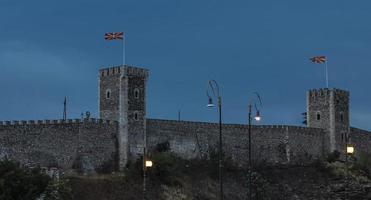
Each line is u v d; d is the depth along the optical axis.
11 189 159.88
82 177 196.00
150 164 181.12
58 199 171.00
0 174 162.38
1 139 199.38
